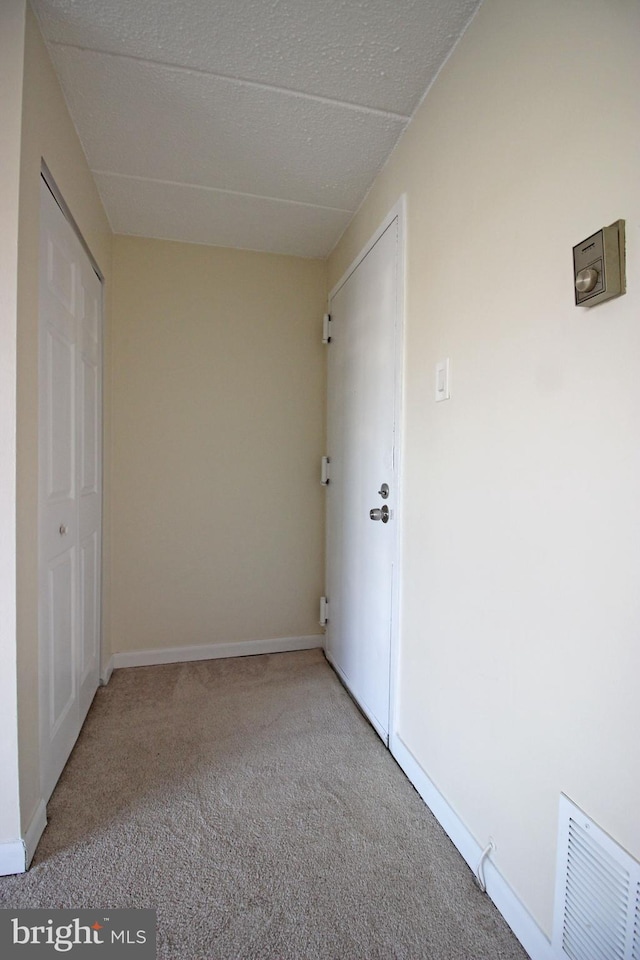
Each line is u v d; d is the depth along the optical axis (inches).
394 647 62.6
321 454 99.7
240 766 59.8
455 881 43.1
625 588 28.3
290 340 97.9
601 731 30.0
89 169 68.3
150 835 47.9
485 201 42.6
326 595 97.7
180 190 74.2
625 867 28.0
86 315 68.6
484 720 42.8
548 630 34.8
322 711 74.3
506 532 39.7
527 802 37.0
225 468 95.0
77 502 63.9
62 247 55.9
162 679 85.0
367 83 52.6
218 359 94.1
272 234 88.6
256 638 97.7
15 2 41.2
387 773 58.9
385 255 66.2
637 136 27.2
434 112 52.4
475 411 44.3
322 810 52.1
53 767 53.7
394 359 62.7
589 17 30.6
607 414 29.5
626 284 28.0
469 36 45.1
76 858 44.8
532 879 36.3
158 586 92.0
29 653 44.5
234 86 53.2
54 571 53.9
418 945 37.3
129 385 89.6
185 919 39.1
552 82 34.0
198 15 44.7
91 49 48.5
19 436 41.8
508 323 39.3
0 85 40.8
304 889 42.0
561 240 33.3
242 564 96.4
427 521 53.9
